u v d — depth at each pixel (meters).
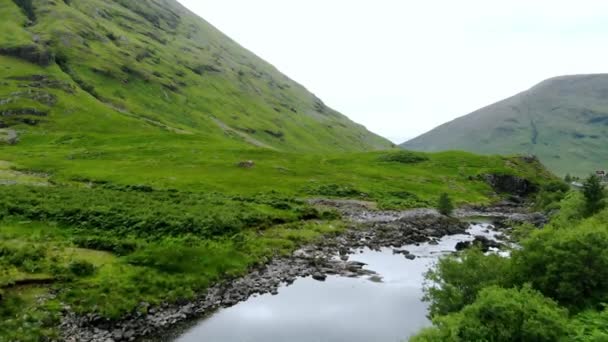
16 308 26.45
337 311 32.47
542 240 25.47
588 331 19.19
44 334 24.80
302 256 46.88
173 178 86.69
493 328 19.17
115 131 149.75
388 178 119.19
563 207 57.34
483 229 74.31
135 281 32.38
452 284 26.64
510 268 25.72
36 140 130.50
